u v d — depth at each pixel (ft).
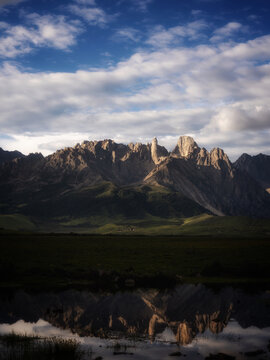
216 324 108.68
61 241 441.68
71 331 100.37
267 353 80.02
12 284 180.55
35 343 86.48
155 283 188.55
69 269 217.56
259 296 156.87
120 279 189.37
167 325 108.17
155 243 428.97
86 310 129.59
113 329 102.89
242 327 105.40
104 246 374.84
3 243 383.45
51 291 165.58
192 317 119.24
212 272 218.38
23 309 129.70
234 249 333.42
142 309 131.64
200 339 92.12
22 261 248.11
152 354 78.69
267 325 108.06
